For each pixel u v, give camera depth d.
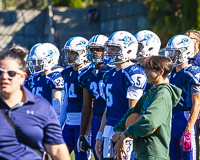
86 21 59.03
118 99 13.70
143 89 13.46
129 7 52.50
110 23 56.00
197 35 17.45
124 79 13.52
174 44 15.89
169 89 11.07
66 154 9.16
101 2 60.88
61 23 57.91
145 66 11.57
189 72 15.23
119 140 11.51
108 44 14.20
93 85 15.58
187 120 15.27
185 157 14.96
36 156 8.85
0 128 8.52
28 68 17.12
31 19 58.56
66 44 17.11
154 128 10.54
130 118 11.56
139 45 16.53
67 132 17.05
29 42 58.09
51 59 17.06
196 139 17.11
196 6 39.94
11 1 65.94
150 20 48.34
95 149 14.55
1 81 8.70
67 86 17.00
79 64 17.17
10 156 8.59
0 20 57.81
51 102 16.66
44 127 8.88
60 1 69.06
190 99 15.26
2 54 8.88
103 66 15.88
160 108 10.61
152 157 10.92
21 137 8.64
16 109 8.68
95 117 15.56
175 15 46.03
